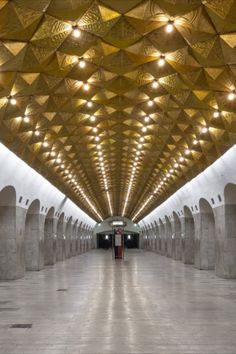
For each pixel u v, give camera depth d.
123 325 10.71
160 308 13.26
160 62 13.32
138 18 10.47
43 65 12.74
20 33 10.63
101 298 15.52
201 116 17.30
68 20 10.41
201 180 25.41
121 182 44.47
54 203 33.94
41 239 30.64
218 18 10.10
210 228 29.91
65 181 31.78
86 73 14.23
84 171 32.81
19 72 12.99
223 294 16.62
